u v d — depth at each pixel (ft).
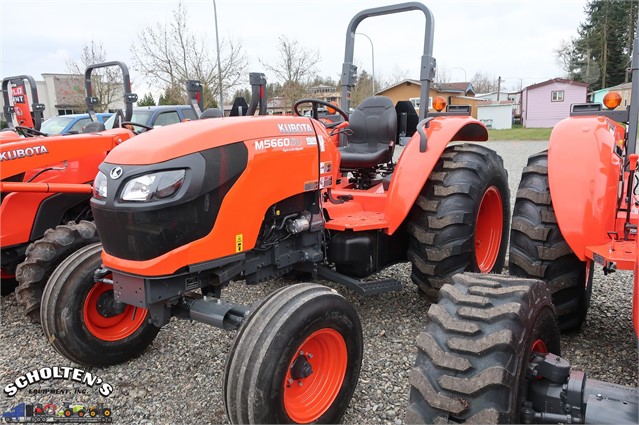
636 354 9.45
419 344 5.81
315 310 7.39
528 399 5.71
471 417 5.14
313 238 10.05
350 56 13.91
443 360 5.48
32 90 21.30
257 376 6.83
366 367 9.66
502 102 119.96
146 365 10.36
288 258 9.53
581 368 9.01
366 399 8.71
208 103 65.00
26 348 11.46
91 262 9.86
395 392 8.87
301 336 7.20
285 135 8.99
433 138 11.09
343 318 7.89
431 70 12.50
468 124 11.86
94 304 10.03
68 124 36.42
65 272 9.69
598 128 9.16
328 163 9.99
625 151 9.75
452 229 10.68
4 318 13.33
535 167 9.93
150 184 7.39
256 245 8.88
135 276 7.59
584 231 8.44
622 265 7.56
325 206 11.10
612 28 110.73
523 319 5.57
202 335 11.56
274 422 7.00
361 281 10.74
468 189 10.76
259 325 7.11
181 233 7.55
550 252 9.20
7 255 13.10
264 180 8.54
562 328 9.77
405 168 10.95
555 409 5.58
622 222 9.00
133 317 10.00
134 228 7.41
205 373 9.93
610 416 5.12
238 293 13.83
